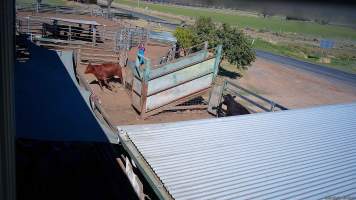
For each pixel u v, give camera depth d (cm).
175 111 1405
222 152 581
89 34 2417
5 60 268
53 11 3388
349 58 5034
